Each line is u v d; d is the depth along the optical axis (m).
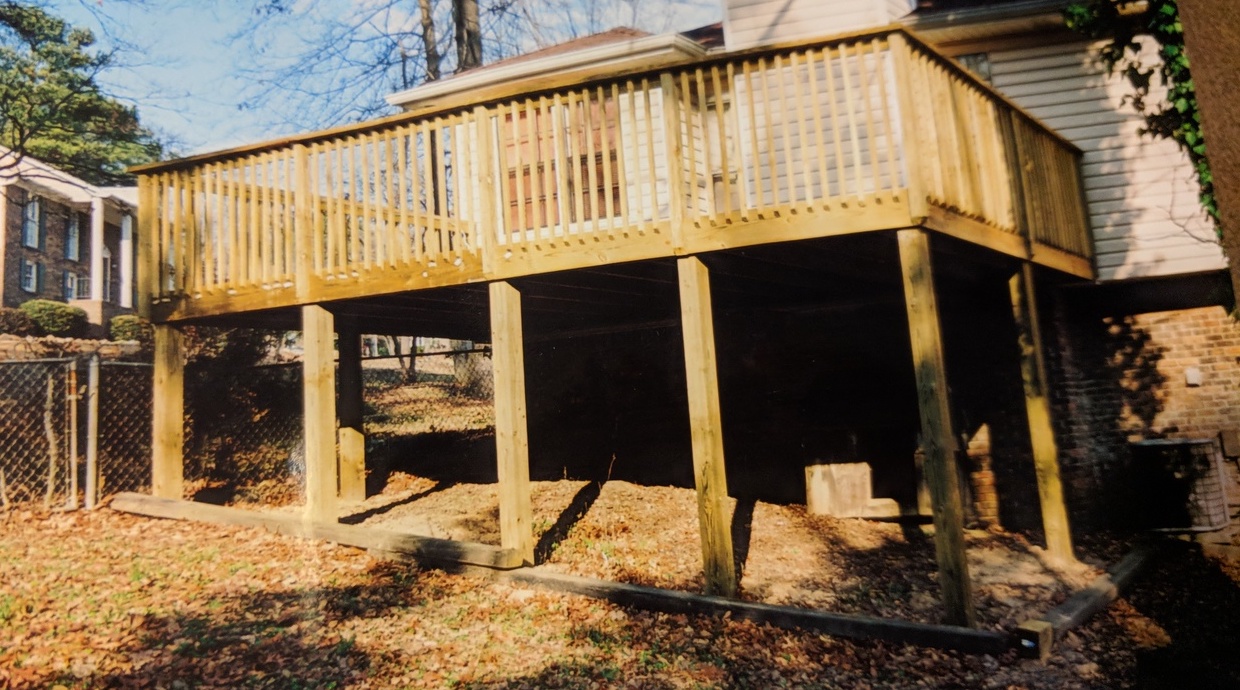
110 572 5.89
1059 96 9.44
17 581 5.50
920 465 8.55
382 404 17.19
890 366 9.25
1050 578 6.69
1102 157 9.24
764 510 9.03
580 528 8.04
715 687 4.67
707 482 5.91
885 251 6.49
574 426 10.99
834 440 8.94
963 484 9.03
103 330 23.05
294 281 7.30
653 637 5.40
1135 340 9.29
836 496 8.82
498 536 7.68
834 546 7.66
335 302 7.49
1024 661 5.01
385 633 5.26
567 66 11.05
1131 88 9.20
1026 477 8.84
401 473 11.30
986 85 6.54
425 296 7.46
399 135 6.98
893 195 5.44
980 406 9.10
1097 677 4.79
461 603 5.92
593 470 10.77
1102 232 9.13
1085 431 9.03
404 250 6.86
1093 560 7.31
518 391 6.62
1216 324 9.12
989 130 6.68
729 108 10.48
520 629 5.48
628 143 10.32
